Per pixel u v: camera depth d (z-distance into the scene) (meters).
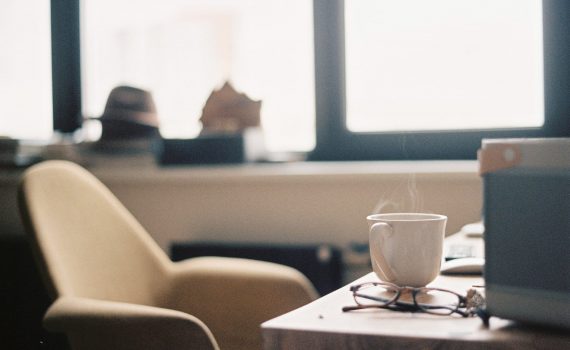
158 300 1.47
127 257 1.46
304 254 2.20
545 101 2.16
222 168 2.38
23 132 2.90
